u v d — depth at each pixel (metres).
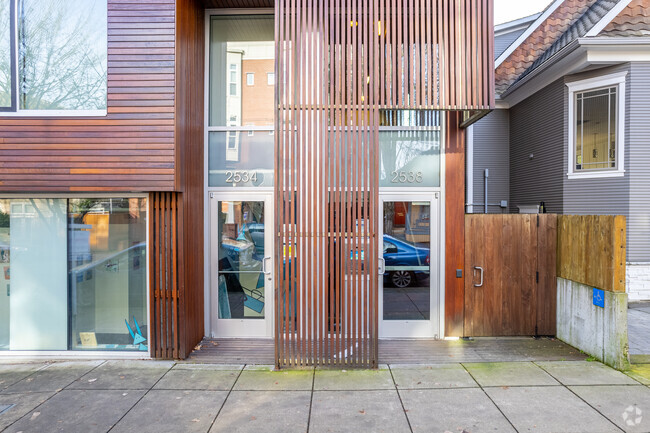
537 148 9.74
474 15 5.11
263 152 6.10
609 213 8.02
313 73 5.01
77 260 5.42
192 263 5.52
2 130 4.83
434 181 6.10
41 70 5.01
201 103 5.92
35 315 5.41
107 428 3.56
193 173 5.57
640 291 7.89
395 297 6.09
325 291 4.97
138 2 4.87
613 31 7.83
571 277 5.66
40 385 4.45
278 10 5.03
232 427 3.57
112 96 4.84
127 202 5.38
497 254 6.07
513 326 6.07
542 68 8.70
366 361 4.92
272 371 4.83
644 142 7.73
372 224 4.98
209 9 6.06
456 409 3.86
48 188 4.83
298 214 4.97
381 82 5.08
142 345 5.39
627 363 4.74
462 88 5.11
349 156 5.00
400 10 5.11
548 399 4.03
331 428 3.54
